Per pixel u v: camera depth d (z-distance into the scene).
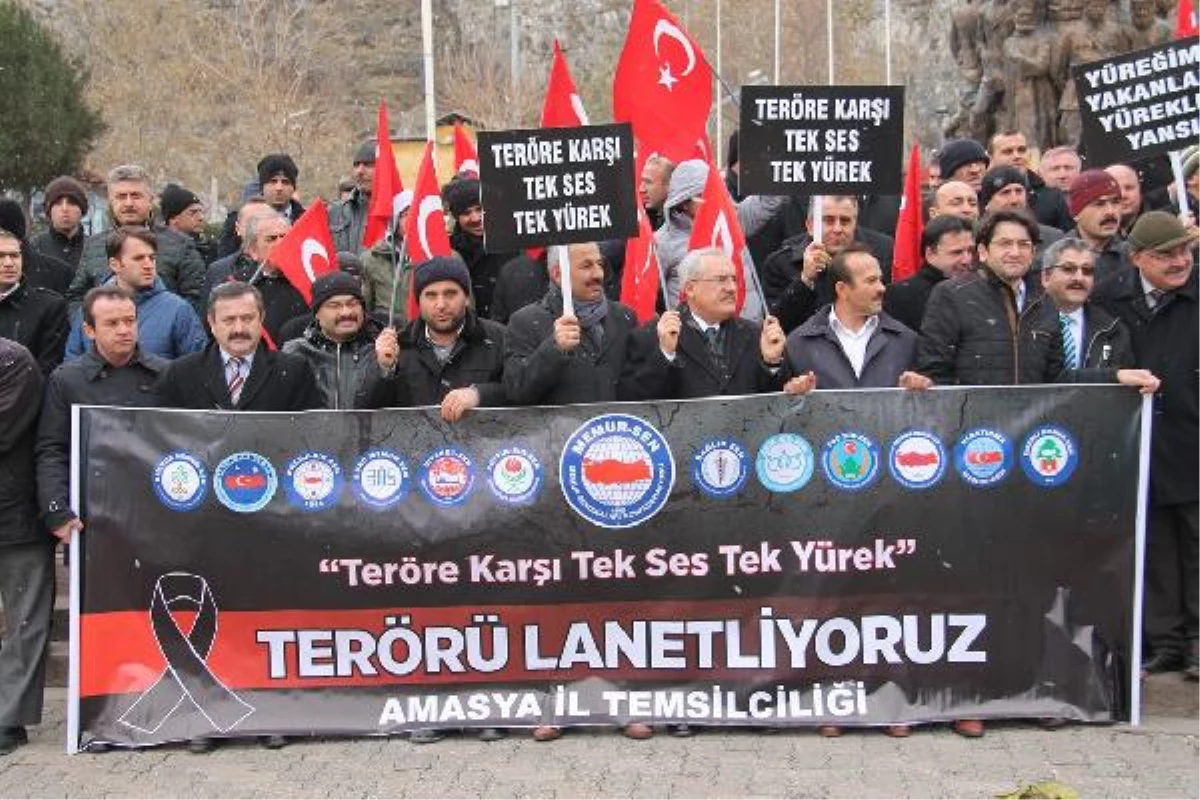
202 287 10.68
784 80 45.59
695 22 46.72
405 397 7.96
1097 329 8.20
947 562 7.64
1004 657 7.67
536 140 7.49
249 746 7.81
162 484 7.77
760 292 8.67
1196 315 8.24
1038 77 14.83
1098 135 8.49
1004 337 8.00
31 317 9.37
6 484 7.84
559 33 59.72
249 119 42.47
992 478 7.63
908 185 9.66
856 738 7.66
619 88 9.35
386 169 10.20
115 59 42.44
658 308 9.50
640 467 7.69
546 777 7.29
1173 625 8.39
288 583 7.78
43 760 7.73
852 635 7.67
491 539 7.74
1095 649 7.67
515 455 7.72
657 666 7.73
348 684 7.82
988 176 9.78
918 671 7.68
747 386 7.87
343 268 9.88
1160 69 8.41
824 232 9.04
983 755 7.40
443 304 7.86
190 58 43.62
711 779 7.21
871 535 7.64
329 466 7.76
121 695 7.81
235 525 7.78
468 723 7.77
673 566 7.70
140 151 41.41
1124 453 7.61
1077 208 8.91
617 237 7.54
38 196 38.72
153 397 8.09
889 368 8.08
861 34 46.84
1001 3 15.07
